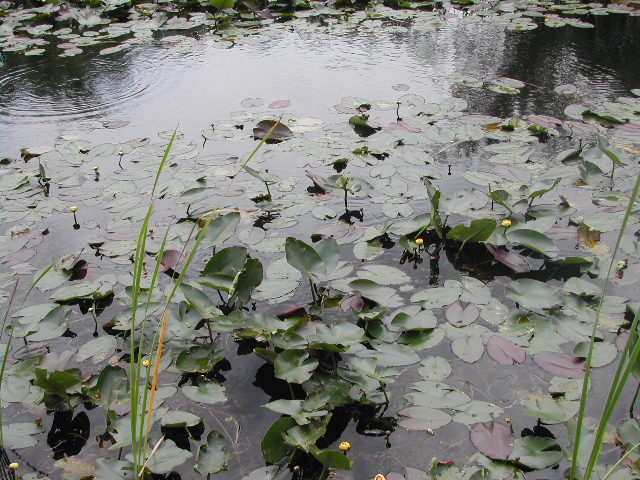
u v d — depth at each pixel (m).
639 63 4.29
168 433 1.67
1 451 1.62
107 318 2.12
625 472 1.46
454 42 4.93
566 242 2.43
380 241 2.48
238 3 6.19
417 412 1.67
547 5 5.85
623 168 2.95
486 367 1.83
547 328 1.95
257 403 1.76
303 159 3.13
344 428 1.67
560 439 1.60
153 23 5.71
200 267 2.35
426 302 2.08
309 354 1.81
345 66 4.50
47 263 2.39
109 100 4.01
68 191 2.92
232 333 1.99
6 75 4.49
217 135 3.44
